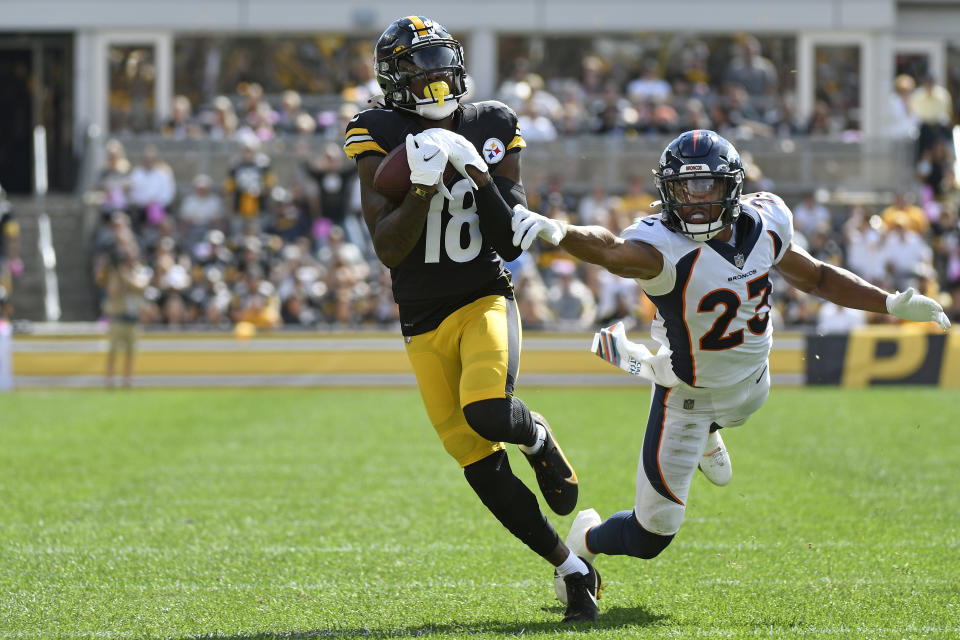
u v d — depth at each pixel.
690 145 12.91
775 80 68.31
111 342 44.34
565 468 14.37
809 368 43.78
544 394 42.44
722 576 16.22
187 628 13.92
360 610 14.66
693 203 12.89
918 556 17.22
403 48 13.75
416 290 13.98
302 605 14.91
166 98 66.00
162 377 44.88
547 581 16.03
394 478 24.28
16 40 66.88
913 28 71.00
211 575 16.52
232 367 44.91
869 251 51.69
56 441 30.03
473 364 13.48
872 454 26.58
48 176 67.75
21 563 17.25
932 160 58.41
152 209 54.66
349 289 47.88
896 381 43.81
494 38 66.94
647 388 44.53
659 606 14.66
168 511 21.08
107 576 16.47
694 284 13.10
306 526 19.73
